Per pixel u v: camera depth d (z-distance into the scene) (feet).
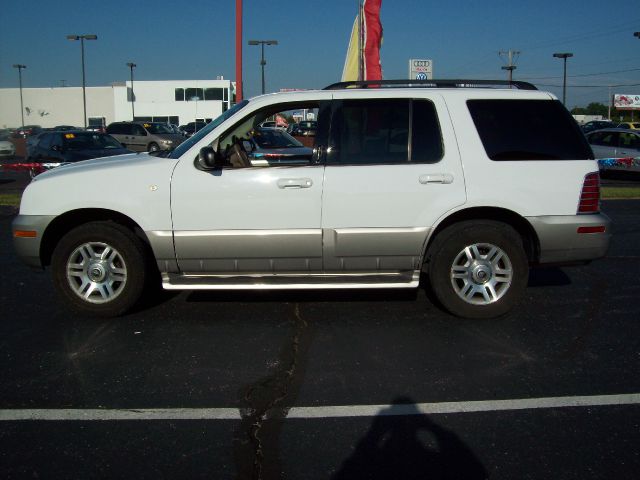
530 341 16.30
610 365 14.71
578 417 12.13
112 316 18.15
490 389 13.42
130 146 94.99
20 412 12.42
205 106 214.69
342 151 17.16
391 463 10.53
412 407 12.60
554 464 10.47
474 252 17.57
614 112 279.49
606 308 19.15
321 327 17.40
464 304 17.71
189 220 17.06
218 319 18.13
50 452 10.92
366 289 21.08
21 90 213.66
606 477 10.09
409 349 15.75
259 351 15.66
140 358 15.23
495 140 17.30
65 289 17.89
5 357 15.30
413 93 17.48
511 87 18.51
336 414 12.30
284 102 17.46
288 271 17.53
